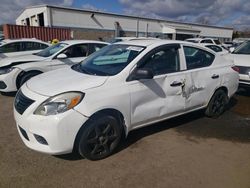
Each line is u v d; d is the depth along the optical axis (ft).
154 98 11.57
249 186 8.99
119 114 10.54
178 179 9.29
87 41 23.72
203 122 15.06
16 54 29.35
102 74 10.85
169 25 129.49
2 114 15.70
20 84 20.21
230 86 15.62
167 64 12.26
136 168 9.91
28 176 9.20
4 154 10.66
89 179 9.14
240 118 15.97
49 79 10.96
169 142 12.26
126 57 11.55
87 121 9.61
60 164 10.02
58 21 89.56
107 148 10.55
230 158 10.93
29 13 100.07
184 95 12.90
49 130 9.00
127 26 112.27
